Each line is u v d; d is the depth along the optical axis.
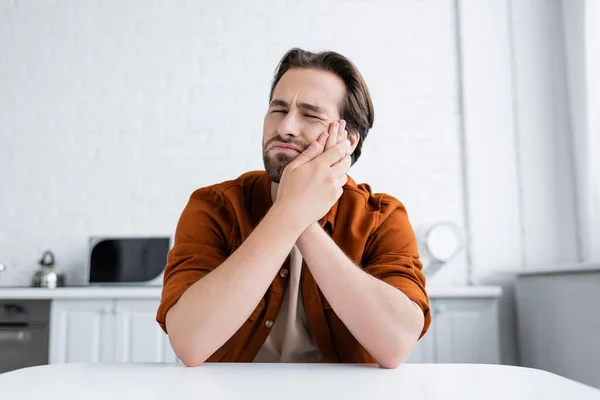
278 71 1.12
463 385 0.60
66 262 2.91
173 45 3.04
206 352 0.83
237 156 2.95
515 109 2.84
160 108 3.00
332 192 0.93
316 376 0.66
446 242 2.69
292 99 1.02
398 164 2.87
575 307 1.98
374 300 0.87
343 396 0.54
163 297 0.92
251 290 0.86
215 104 2.99
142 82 3.03
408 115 2.90
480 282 2.74
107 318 2.38
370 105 1.14
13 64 3.08
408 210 2.84
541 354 2.32
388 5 2.98
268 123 1.05
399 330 0.85
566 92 2.80
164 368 0.72
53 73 3.06
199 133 2.97
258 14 3.03
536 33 2.86
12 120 3.04
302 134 1.01
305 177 0.92
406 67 2.94
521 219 2.77
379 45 2.96
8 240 2.95
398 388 0.58
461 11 2.92
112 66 3.05
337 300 0.88
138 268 2.57
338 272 0.89
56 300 2.40
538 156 2.80
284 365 0.76
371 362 1.03
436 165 2.87
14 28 3.10
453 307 2.35
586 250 2.46
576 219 2.72
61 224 2.95
